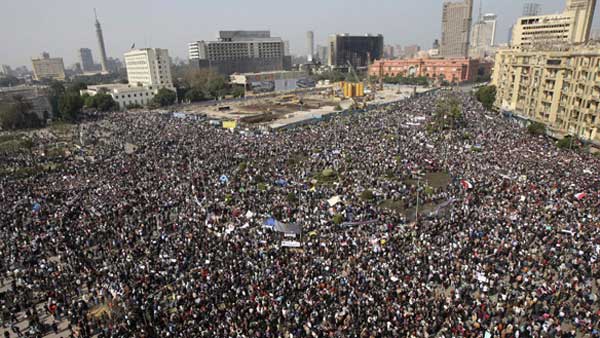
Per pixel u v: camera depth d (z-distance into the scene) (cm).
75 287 3234
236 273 3244
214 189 5241
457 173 5541
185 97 17475
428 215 4325
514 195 4550
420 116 10544
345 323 2644
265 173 5888
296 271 3234
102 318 2867
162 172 6041
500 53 11825
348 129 9100
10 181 6050
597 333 2455
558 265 3186
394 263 3269
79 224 4272
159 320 2777
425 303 2781
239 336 2523
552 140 7562
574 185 4734
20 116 12000
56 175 6231
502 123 9288
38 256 3684
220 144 7806
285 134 8875
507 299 2812
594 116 7075
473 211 4206
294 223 3978
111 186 5456
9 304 3050
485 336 2434
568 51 8031
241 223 4228
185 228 4128
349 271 3253
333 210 4412
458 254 3381
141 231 4059
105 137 9238
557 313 2664
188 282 3127
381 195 4934
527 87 9519
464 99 14338
